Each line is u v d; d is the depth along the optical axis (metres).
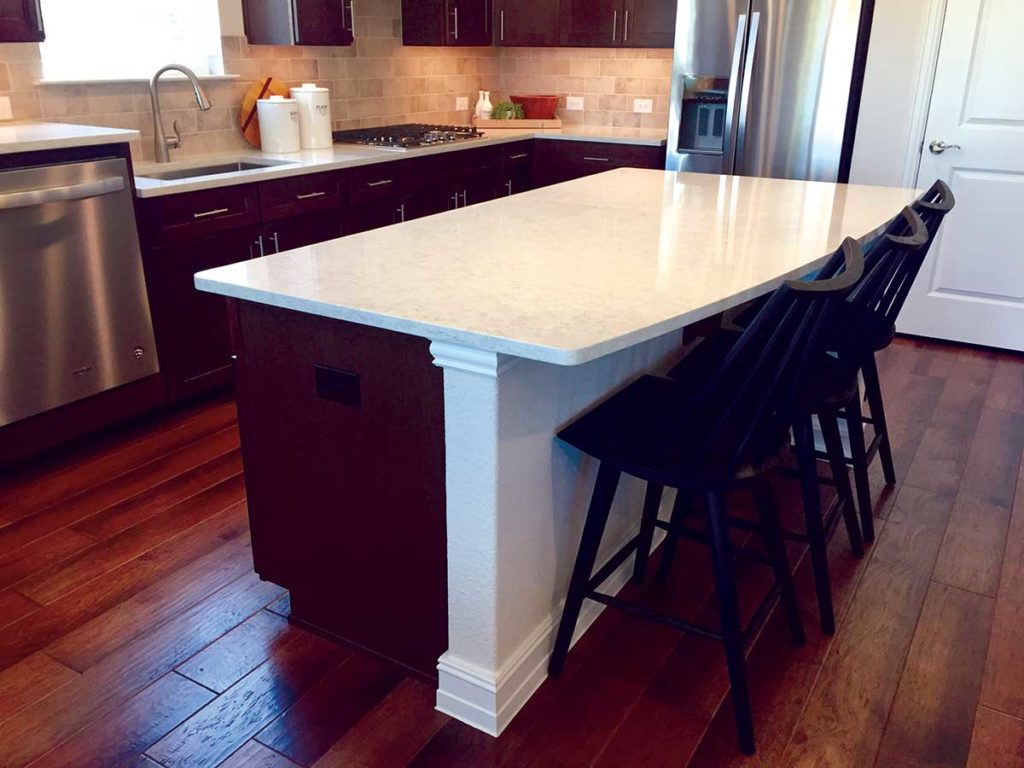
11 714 1.76
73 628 2.02
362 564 1.84
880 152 4.03
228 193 3.14
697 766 1.64
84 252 2.74
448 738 1.70
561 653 1.85
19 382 2.66
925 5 3.74
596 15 4.60
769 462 1.62
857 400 2.26
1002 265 3.91
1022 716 1.76
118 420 2.99
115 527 2.45
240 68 3.86
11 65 3.04
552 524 1.80
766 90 4.06
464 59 5.20
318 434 1.78
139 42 3.53
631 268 1.79
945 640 2.00
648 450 1.64
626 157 4.64
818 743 1.70
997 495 2.67
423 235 2.12
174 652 1.94
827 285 1.41
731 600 1.62
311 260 1.87
